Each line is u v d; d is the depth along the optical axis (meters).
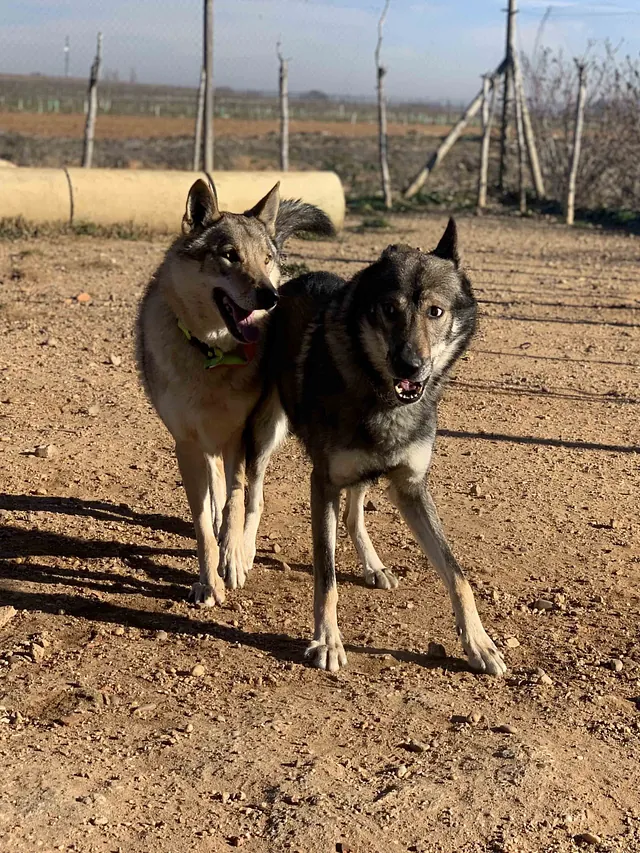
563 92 14.08
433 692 2.82
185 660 2.92
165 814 2.39
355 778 2.51
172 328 3.26
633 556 3.52
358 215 13.03
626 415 4.79
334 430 2.94
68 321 6.23
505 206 14.12
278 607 3.22
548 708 2.77
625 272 8.80
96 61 11.85
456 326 3.05
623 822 2.44
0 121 28.52
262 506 3.62
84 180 9.80
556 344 6.06
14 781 2.45
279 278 3.59
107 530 3.63
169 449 4.29
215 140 23.62
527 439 4.46
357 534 3.39
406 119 45.25
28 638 2.99
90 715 2.69
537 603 3.23
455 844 2.35
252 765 2.53
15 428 4.41
